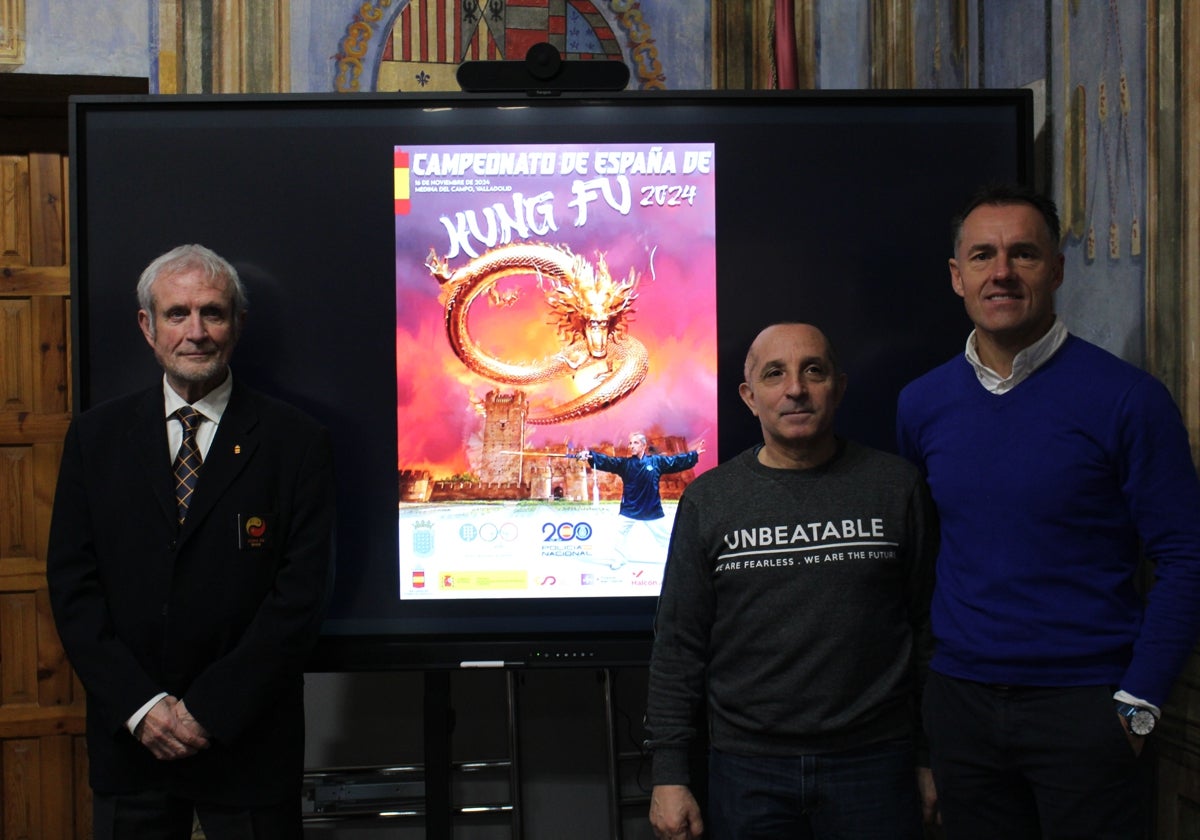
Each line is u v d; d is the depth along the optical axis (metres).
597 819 2.82
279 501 2.07
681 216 2.33
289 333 2.29
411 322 2.31
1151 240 1.96
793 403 1.75
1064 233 2.31
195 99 2.28
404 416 2.30
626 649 2.29
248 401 2.10
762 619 1.74
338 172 2.30
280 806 2.05
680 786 1.79
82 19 2.70
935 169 2.34
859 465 1.80
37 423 2.93
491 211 2.32
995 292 1.66
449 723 2.37
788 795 1.74
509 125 2.32
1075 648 1.62
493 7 2.88
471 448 2.31
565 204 2.32
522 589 2.31
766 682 1.75
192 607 1.98
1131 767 1.59
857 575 1.73
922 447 1.84
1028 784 1.73
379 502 2.30
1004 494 1.67
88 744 2.02
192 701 1.93
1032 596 1.64
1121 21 2.05
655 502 2.32
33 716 2.94
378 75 2.83
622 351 2.33
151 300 2.03
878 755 1.74
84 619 1.96
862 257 2.35
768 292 2.34
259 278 2.29
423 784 2.74
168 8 2.74
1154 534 1.58
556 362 2.32
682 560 1.83
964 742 1.73
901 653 1.78
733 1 2.96
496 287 2.32
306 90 2.80
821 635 1.72
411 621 2.30
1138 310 2.01
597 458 2.32
